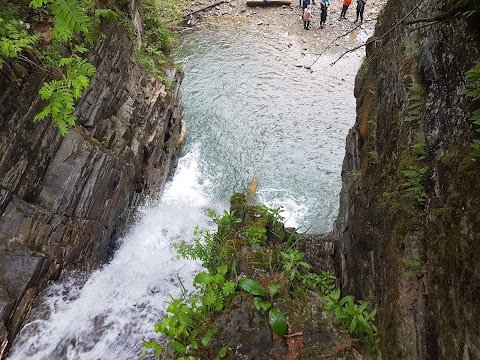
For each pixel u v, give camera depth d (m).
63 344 5.96
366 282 5.74
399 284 4.54
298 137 12.76
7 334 5.26
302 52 16.31
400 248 4.76
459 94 4.76
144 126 8.95
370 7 18.94
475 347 3.31
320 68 15.58
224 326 4.84
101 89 7.43
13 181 5.69
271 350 4.64
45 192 6.30
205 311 5.11
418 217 4.84
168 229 9.16
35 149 6.04
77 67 5.45
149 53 11.23
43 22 6.44
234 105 13.73
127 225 8.55
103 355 6.09
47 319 5.91
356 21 16.27
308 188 11.29
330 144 12.55
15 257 5.57
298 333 4.73
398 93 6.30
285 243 6.54
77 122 6.87
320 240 8.41
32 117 5.90
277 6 18.75
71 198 6.45
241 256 5.95
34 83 5.91
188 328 4.93
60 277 6.25
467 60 4.70
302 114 13.58
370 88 7.79
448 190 4.33
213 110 13.51
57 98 5.16
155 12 12.21
